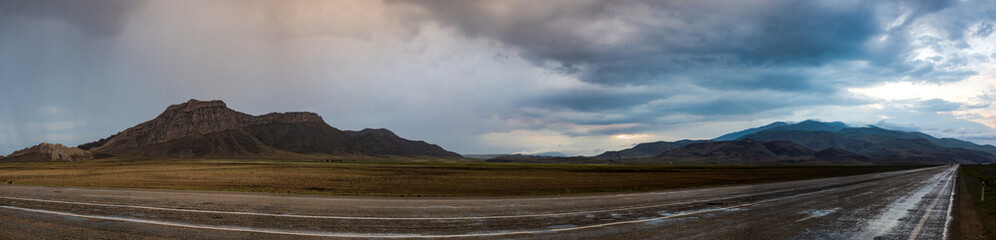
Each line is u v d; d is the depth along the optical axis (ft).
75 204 58.34
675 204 68.28
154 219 45.52
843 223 50.47
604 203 68.13
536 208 59.93
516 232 41.22
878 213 60.34
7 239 35.55
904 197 87.20
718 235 41.22
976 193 98.89
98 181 126.62
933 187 121.08
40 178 146.61
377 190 99.86
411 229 41.81
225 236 36.96
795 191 102.63
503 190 102.32
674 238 39.37
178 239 35.60
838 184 137.08
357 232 39.75
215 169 262.26
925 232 45.32
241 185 112.37
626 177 194.49
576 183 140.46
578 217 51.52
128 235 37.11
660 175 222.07
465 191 98.37
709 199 78.18
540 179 168.96
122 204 58.59
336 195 77.30
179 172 212.84
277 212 51.67
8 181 124.98
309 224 43.42
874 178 188.34
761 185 128.88
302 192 86.12
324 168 298.35
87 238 35.86
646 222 48.39
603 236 39.83
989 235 43.98
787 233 43.19
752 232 43.24
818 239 40.55
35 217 46.57
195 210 52.65
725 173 263.49
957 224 50.78
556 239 38.19
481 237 38.65
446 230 41.68
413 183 134.00
